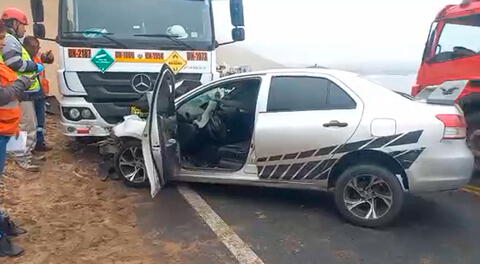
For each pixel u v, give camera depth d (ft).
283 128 16.79
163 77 17.04
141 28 23.61
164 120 17.31
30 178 20.70
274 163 17.16
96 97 23.07
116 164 20.52
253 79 18.21
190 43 23.99
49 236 14.93
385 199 15.74
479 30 23.31
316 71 17.31
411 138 15.38
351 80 16.81
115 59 23.00
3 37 12.49
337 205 16.35
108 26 23.24
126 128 20.13
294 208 17.97
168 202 18.56
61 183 20.51
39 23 23.32
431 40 26.16
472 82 23.24
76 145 27.20
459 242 14.87
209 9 24.70
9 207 17.25
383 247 14.44
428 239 15.07
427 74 26.43
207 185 20.81
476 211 17.87
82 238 14.87
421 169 15.38
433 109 15.76
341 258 13.66
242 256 13.74
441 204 18.74
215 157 19.53
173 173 18.13
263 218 16.89
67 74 22.84
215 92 20.36
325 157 16.34
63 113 23.20
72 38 22.74
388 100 16.20
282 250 14.19
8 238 13.87
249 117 19.35
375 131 15.71
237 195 19.48
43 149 25.52
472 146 23.16
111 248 14.20
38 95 24.44
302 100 17.03
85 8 23.09
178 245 14.51
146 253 13.89
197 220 16.63
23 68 14.32
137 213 17.29
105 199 18.79
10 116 12.92
